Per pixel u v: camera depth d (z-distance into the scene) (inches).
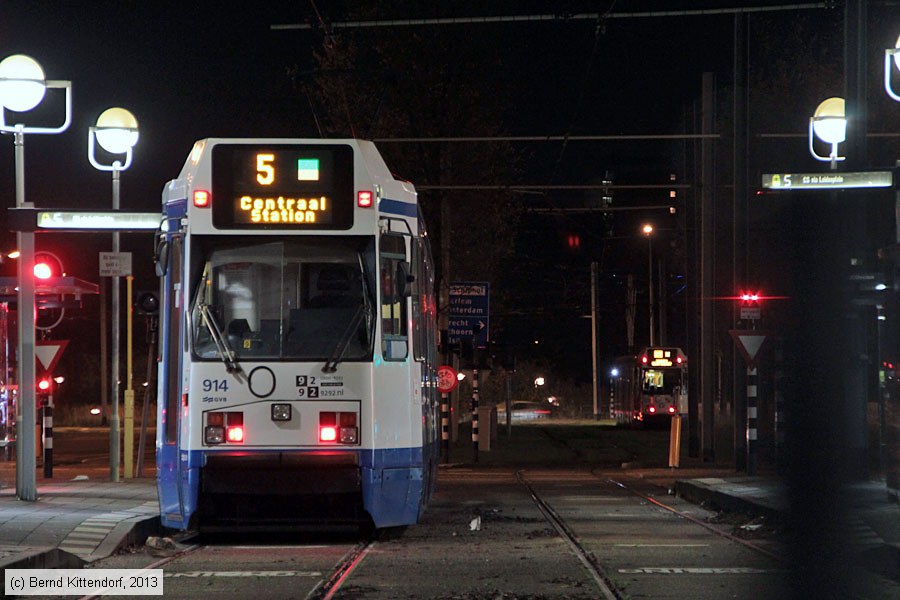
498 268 2819.9
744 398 1701.5
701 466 1982.0
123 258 1255.5
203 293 810.2
